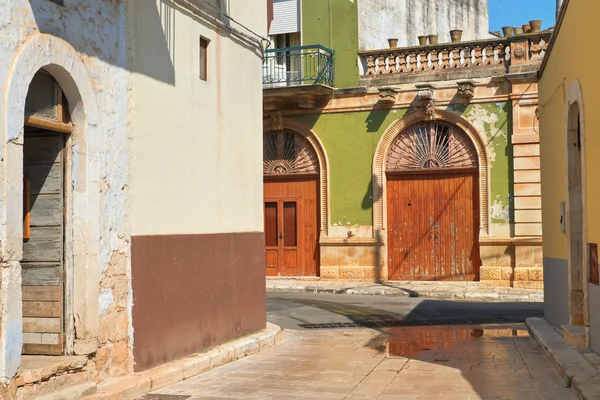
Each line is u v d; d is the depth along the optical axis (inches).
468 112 855.7
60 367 293.7
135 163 348.8
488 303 720.3
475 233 857.5
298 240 933.8
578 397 305.3
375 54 901.2
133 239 346.3
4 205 261.1
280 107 930.1
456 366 390.0
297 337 510.9
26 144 315.3
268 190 949.2
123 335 338.6
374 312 647.8
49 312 312.0
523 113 831.7
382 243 889.5
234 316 443.2
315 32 924.6
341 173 910.4
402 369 385.1
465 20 1246.3
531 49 832.3
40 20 283.9
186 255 390.9
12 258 264.4
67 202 311.9
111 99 331.0
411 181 887.7
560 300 477.7
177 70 385.7
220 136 430.9
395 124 886.4
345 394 328.8
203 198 410.6
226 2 441.7
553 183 503.8
